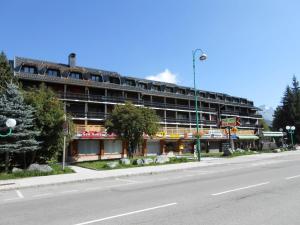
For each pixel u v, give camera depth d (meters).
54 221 8.37
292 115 92.31
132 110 37.62
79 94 52.62
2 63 32.34
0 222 8.50
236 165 26.97
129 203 10.59
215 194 11.73
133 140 38.16
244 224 7.36
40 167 22.69
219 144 71.31
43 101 27.70
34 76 48.34
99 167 27.59
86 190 14.77
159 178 19.03
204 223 7.51
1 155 25.48
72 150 47.41
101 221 8.09
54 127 27.42
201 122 74.06
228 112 83.75
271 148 53.81
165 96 67.25
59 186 17.05
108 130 39.12
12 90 24.50
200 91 80.38
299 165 24.56
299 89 95.69
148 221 7.86
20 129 23.38
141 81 66.38
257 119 96.06
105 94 56.97
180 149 62.31
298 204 9.51
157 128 39.25
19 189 16.14
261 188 12.88
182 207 9.47
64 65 57.50
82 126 48.94
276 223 7.43
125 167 26.81
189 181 16.53
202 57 32.28
